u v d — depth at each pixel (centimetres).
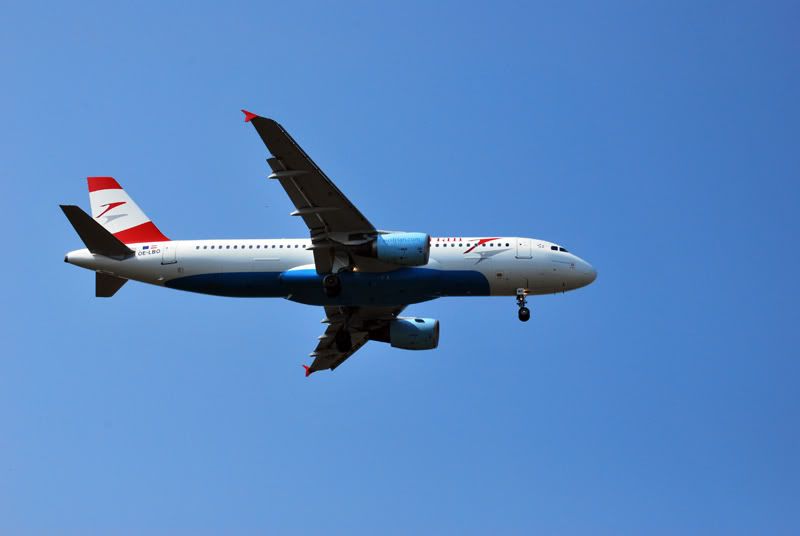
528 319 13300
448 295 13275
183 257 13375
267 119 11088
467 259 13125
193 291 13525
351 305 13350
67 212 12900
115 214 14138
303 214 12362
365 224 12488
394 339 14575
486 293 13275
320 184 11956
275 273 13250
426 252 12569
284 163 11731
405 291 13038
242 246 13388
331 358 15462
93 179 14250
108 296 13900
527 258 13150
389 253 12500
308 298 13238
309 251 13300
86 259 13462
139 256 13425
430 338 14600
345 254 12900
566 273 13200
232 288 13325
